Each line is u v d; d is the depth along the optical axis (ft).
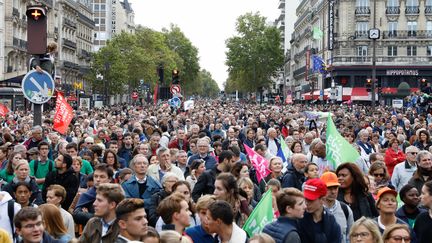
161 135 82.89
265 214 33.99
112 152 54.90
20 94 217.97
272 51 539.29
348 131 78.95
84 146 67.67
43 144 53.16
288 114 146.61
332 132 53.52
